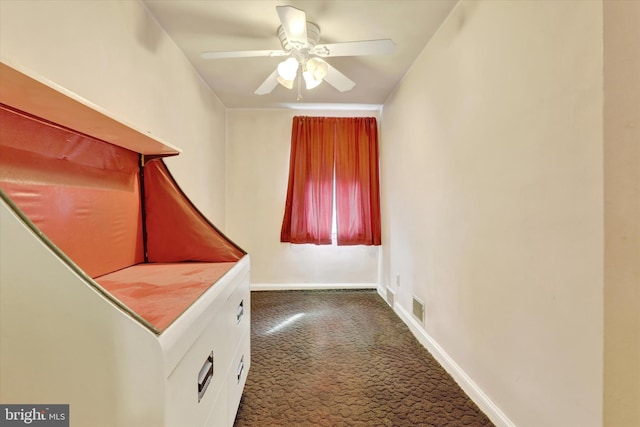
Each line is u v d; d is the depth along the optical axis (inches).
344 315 110.6
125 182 55.7
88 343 22.4
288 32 64.2
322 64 71.6
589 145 35.3
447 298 72.4
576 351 37.6
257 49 86.8
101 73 53.2
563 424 39.6
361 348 84.2
